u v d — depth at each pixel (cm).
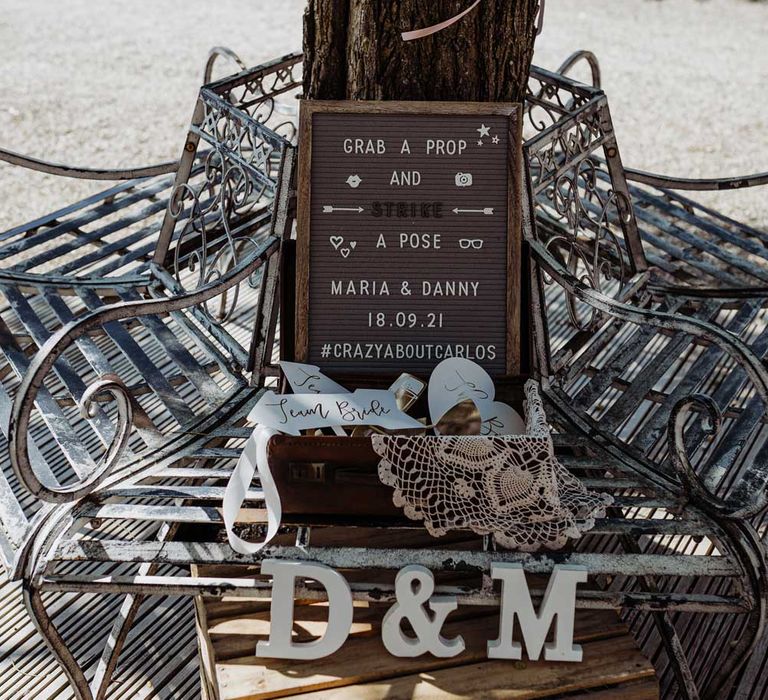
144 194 378
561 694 181
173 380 268
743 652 194
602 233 353
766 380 190
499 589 191
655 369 259
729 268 406
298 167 231
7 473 283
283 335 239
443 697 178
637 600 187
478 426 220
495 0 233
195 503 221
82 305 361
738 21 941
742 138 615
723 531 195
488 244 233
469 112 231
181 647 232
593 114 279
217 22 854
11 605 244
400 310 233
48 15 860
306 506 195
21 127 588
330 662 186
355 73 240
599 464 219
